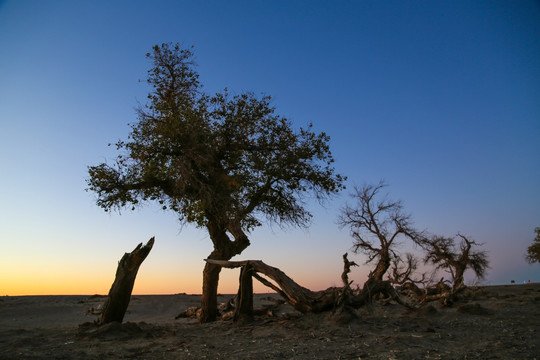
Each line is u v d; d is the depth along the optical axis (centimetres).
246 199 1611
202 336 1095
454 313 1464
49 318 2330
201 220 1481
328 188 1650
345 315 1148
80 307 2797
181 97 1571
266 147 1625
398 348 819
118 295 1269
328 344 889
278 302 2623
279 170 1580
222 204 1448
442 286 2556
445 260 3644
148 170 1423
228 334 1105
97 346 964
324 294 1247
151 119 1508
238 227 1584
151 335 1130
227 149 1575
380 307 2034
